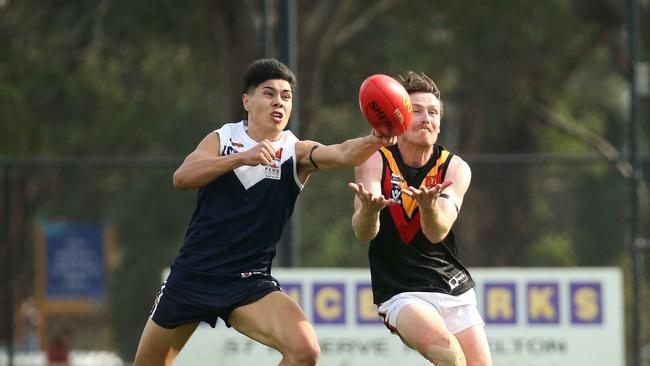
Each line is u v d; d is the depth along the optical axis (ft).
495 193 175.32
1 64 234.38
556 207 201.67
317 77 194.39
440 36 232.12
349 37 224.74
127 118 283.59
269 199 75.36
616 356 119.96
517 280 120.37
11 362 131.75
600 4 229.04
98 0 233.35
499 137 254.27
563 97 271.49
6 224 131.75
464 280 78.02
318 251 205.98
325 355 119.24
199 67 262.47
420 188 69.62
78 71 265.75
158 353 78.79
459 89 236.02
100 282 161.89
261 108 75.72
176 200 202.08
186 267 75.97
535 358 120.16
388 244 76.43
